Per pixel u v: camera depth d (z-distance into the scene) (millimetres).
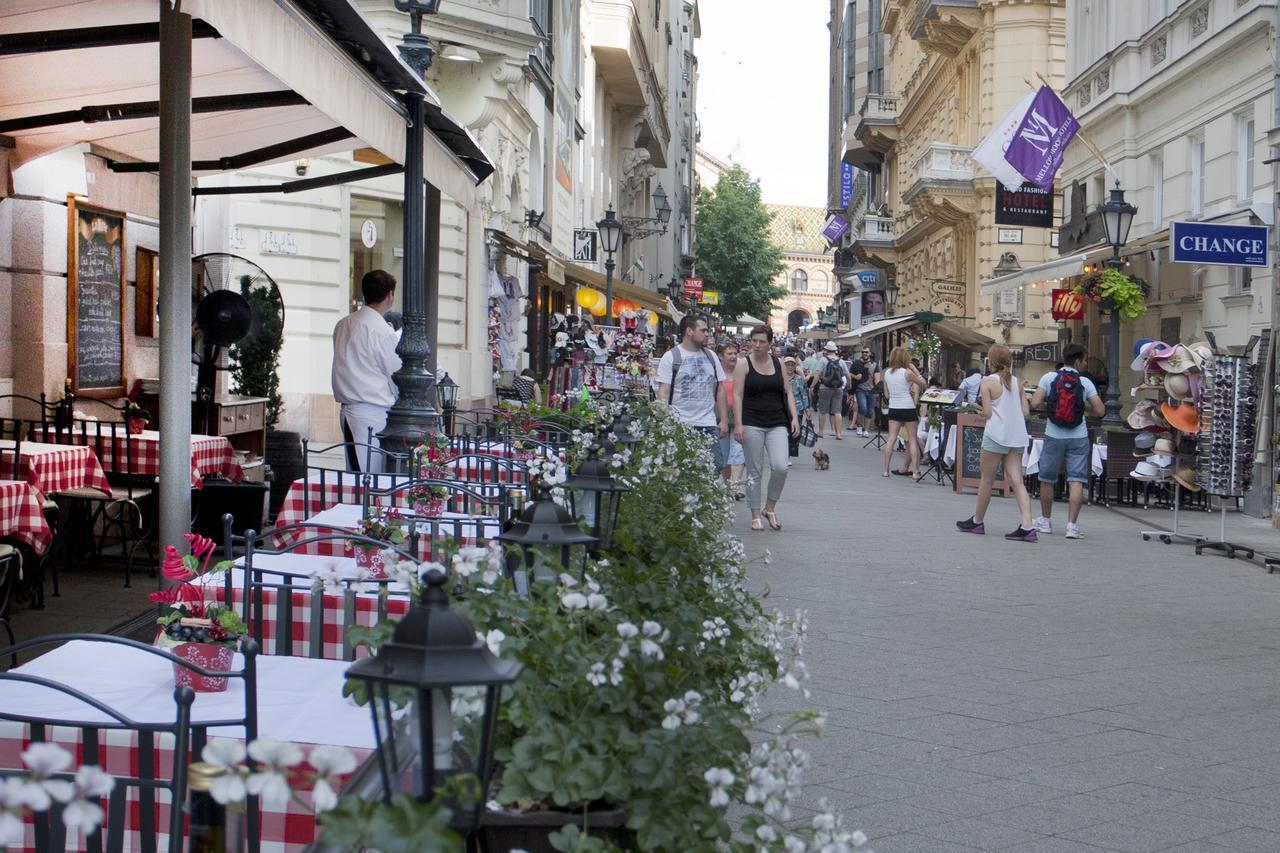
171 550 4188
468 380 24078
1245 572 12148
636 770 2742
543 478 5707
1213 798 5504
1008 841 4910
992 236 35406
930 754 6008
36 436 10281
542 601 3469
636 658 3139
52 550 8789
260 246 19938
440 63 22766
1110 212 21250
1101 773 5809
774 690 7051
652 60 58094
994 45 35375
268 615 4996
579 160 41125
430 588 2225
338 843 1915
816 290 166625
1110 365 21625
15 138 10453
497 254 26188
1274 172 17156
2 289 10789
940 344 35250
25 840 3361
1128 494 20109
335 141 11281
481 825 2715
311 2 6980
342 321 11055
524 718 2838
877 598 10008
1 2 7266
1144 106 24297
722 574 5820
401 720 2359
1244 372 14055
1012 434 14289
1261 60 18594
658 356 35062
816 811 5152
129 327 12711
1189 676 7738
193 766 2090
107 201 12117
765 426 13953
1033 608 9852
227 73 8883
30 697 3777
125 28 7812
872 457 27891
